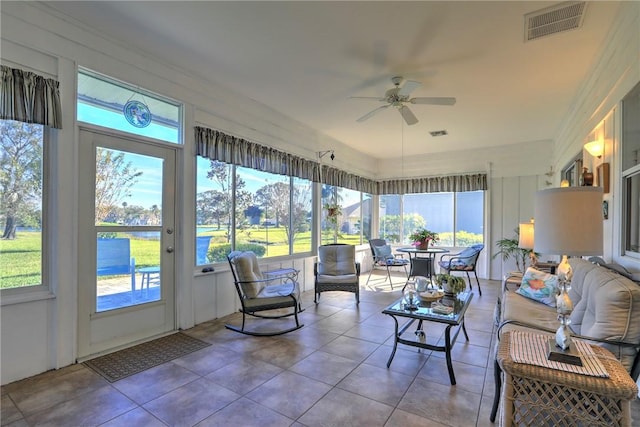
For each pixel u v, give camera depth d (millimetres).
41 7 2396
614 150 2586
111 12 2447
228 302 3959
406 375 2449
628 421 1358
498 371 1883
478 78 3424
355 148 6676
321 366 2594
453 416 1943
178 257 3430
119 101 2945
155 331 3230
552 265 3975
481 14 2379
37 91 2361
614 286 1765
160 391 2215
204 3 2314
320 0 2260
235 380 2369
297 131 5023
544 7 2293
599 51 2832
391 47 2852
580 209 1871
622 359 1646
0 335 2250
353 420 1910
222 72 3400
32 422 1876
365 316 3924
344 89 3781
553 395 1460
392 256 6363
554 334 2066
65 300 2545
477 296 4957
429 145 6379
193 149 3525
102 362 2631
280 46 2881
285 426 1858
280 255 4883
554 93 3795
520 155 6172
